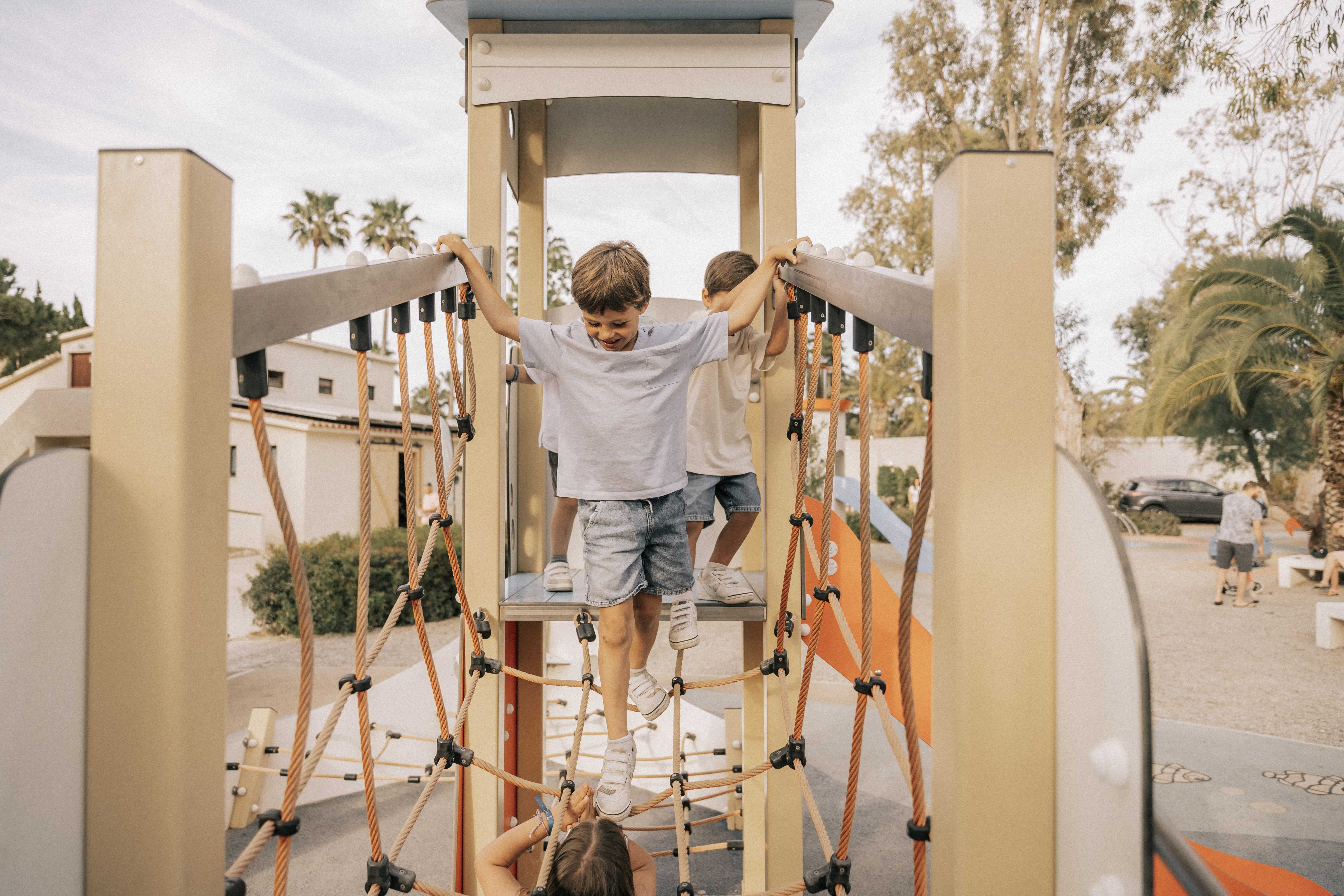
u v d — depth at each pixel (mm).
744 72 1932
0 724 520
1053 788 645
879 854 3264
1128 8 16969
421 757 4262
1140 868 538
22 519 530
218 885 624
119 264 578
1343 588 10469
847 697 5949
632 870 1597
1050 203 647
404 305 1205
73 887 568
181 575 572
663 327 1678
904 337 822
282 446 14305
